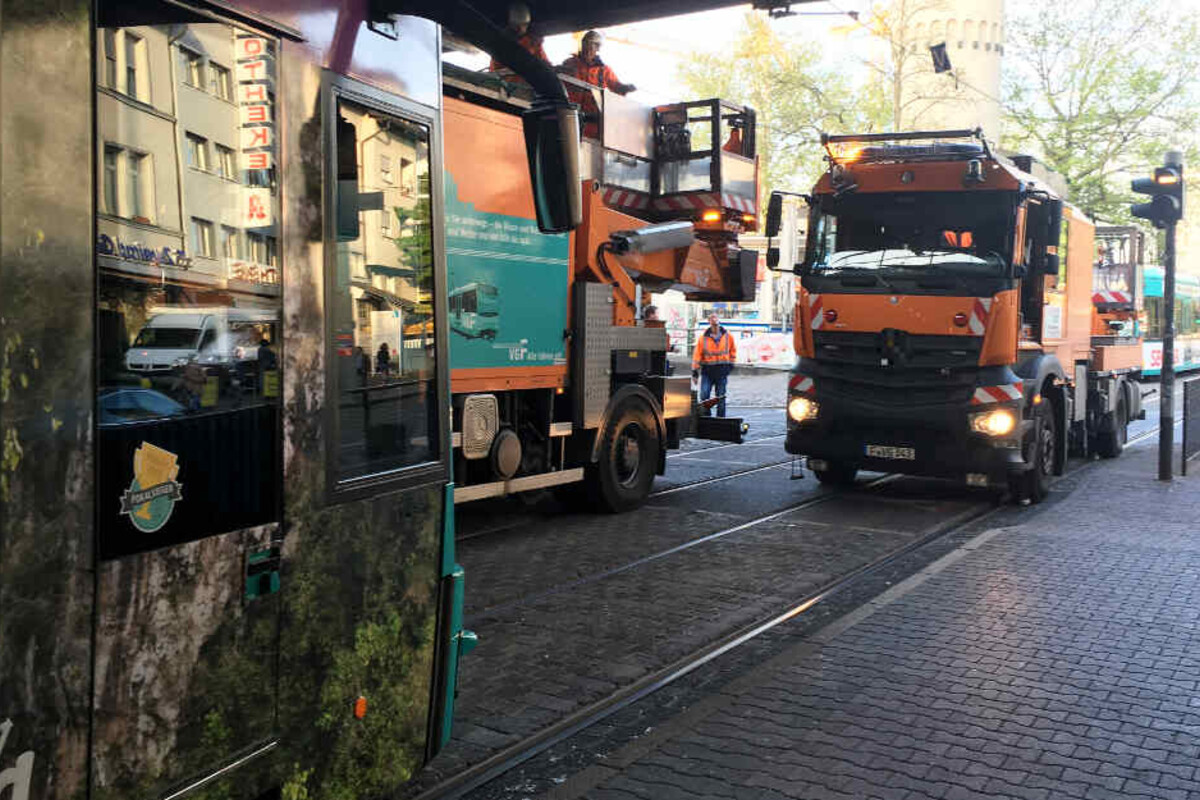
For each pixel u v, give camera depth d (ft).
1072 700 17.53
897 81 98.43
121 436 7.79
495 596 23.97
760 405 78.74
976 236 34.76
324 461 10.07
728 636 21.40
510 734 16.20
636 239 33.53
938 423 35.01
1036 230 36.40
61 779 7.40
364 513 10.71
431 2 10.75
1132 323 54.90
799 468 45.11
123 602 7.87
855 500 37.45
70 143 7.26
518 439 30.07
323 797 10.28
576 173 11.89
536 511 34.83
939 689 18.07
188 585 8.48
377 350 10.91
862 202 36.37
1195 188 126.82
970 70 114.52
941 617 22.38
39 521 7.14
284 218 9.49
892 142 42.75
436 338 11.98
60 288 7.22
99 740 7.71
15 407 6.94
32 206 7.01
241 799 9.16
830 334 36.52
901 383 35.45
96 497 7.57
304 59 9.75
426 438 11.80
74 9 7.27
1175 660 19.54
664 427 36.81
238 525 9.02
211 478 8.70
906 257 35.47
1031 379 36.32
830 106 133.18
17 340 6.93
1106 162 124.16
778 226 37.78
